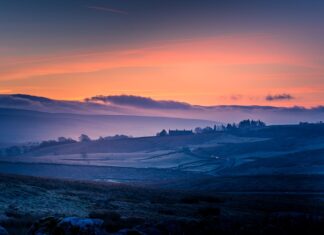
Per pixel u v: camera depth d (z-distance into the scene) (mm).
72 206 75188
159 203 90000
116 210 75000
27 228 41344
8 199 72875
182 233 36469
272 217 48688
